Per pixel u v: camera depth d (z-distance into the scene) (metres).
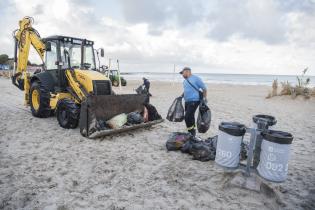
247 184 3.97
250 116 10.62
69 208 3.52
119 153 5.68
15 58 10.32
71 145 6.07
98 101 6.52
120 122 6.76
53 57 8.30
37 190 3.96
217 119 9.76
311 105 14.77
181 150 5.79
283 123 9.59
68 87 7.87
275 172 3.54
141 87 14.47
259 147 3.96
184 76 6.36
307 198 3.99
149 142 6.54
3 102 12.02
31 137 6.57
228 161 3.95
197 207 3.63
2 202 3.60
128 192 4.00
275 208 3.64
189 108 6.30
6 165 4.81
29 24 9.49
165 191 4.06
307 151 6.29
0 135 6.66
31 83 9.16
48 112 8.43
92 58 8.88
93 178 4.44
